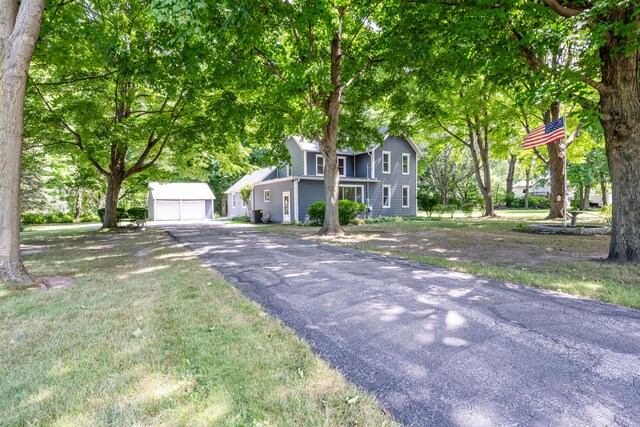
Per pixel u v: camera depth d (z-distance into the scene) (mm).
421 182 39375
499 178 47062
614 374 2430
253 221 23250
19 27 5082
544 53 7297
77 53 10148
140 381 2309
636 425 1875
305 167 21312
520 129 20219
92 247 9750
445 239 10578
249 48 8023
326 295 4477
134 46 9156
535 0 6742
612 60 6121
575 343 2943
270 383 2297
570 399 2137
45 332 3158
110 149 15477
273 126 13117
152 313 3701
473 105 18047
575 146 18312
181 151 14891
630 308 3854
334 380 2354
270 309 3895
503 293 4496
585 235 10844
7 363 2561
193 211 32938
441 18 8289
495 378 2395
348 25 11375
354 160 24281
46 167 23281
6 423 1866
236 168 20062
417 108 13219
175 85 10242
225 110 11484
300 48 10289
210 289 4727
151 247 9664
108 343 2912
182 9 4898
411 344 2955
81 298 4305
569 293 4465
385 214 23828
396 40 9492
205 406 2037
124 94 14328
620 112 6145
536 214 25156
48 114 12562
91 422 1881
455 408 2051
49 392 2176
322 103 11758
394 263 6734
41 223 25062
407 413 2004
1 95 5020
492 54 7723
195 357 2656
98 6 10984
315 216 18391
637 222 6160
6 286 4844
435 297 4336
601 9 5164
